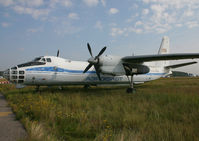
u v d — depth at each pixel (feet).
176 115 16.22
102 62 36.76
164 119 15.28
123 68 38.78
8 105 23.72
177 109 18.97
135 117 15.05
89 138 11.30
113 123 14.14
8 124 14.16
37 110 16.25
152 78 56.65
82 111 17.75
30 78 34.27
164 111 17.95
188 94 31.55
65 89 47.62
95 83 45.32
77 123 14.21
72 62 41.32
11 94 33.55
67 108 19.11
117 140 10.20
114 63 37.83
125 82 51.01
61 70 38.14
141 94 32.71
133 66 40.47
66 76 38.88
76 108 19.94
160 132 11.42
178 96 27.58
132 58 37.96
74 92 38.78
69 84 41.73
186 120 14.52
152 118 15.39
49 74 36.29
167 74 61.36
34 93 34.76
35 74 34.60
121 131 12.41
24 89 47.16
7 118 16.28
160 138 10.61
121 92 39.96
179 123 13.92
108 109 19.81
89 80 43.16
